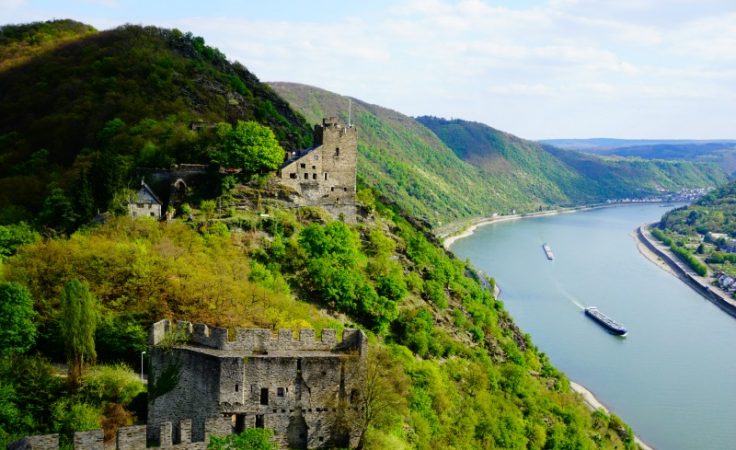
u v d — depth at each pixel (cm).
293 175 19325
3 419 7969
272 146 19075
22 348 9131
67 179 18525
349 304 15738
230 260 14512
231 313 10438
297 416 7762
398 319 17375
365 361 8131
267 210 18050
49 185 18525
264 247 16325
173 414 7669
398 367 9812
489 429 15025
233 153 18538
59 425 7956
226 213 17400
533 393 19012
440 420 13812
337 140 19888
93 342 8800
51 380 8631
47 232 14888
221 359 7469
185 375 7631
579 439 17450
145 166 18512
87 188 15900
